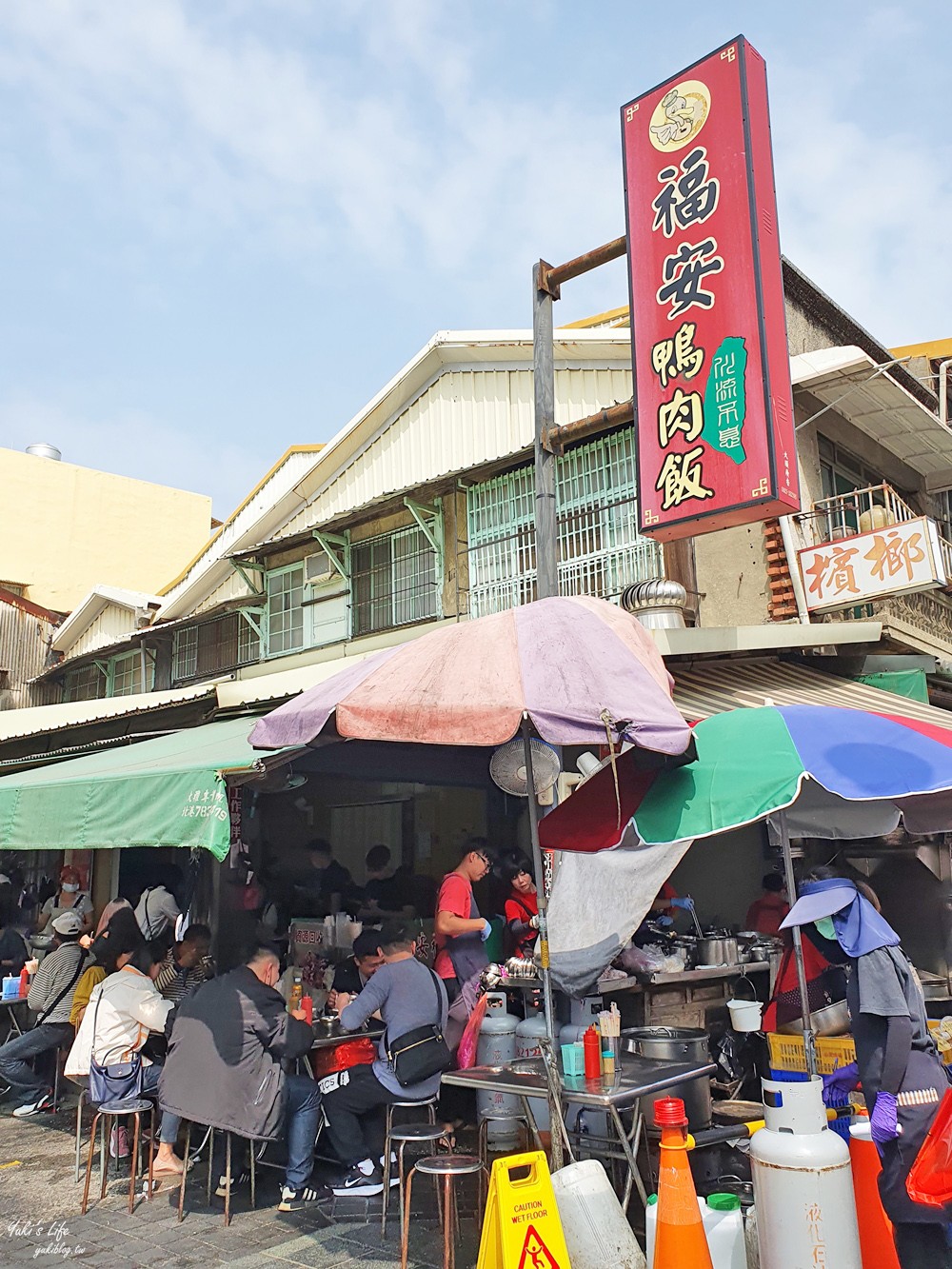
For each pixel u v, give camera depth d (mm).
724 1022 7457
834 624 8648
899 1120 3762
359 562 13945
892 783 3941
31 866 14336
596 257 7742
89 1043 6176
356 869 11445
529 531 11266
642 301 7883
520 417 12383
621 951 6457
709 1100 5766
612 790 4707
